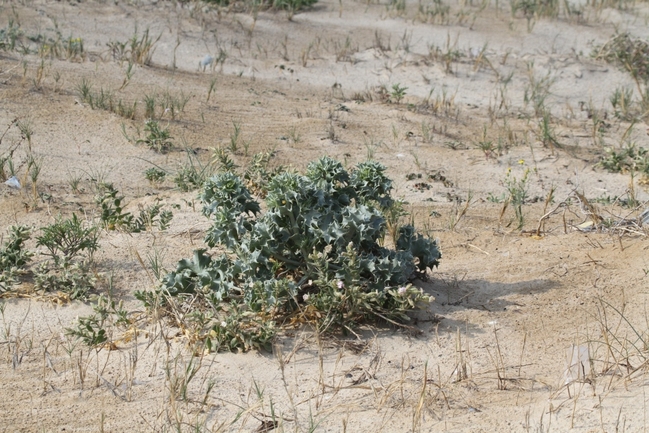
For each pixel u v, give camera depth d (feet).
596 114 35.06
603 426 12.45
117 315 15.79
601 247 19.56
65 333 15.25
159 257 18.67
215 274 15.92
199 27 41.86
